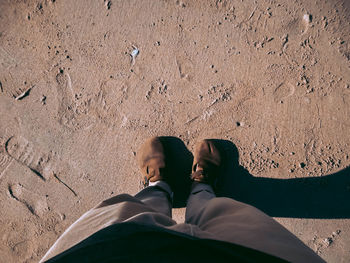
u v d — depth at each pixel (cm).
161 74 146
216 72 143
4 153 152
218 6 143
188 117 145
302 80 138
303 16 139
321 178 137
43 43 151
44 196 151
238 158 142
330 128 137
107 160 149
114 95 148
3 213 152
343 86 136
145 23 147
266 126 140
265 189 140
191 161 145
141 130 147
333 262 137
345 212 136
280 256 58
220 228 72
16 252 151
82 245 54
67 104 150
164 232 53
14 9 153
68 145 150
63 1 150
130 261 51
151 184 141
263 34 141
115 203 86
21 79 152
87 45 150
